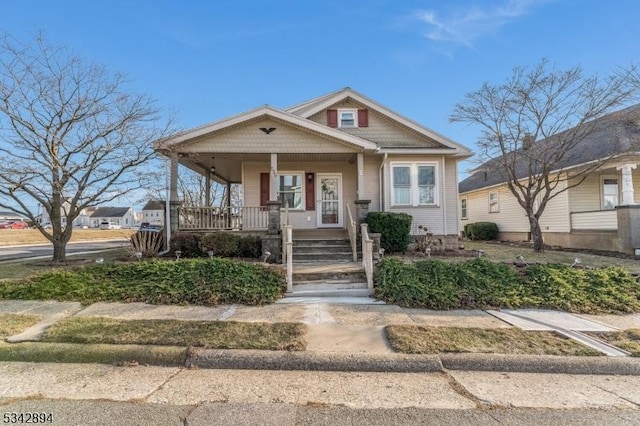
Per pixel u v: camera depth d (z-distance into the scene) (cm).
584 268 846
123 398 339
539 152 1276
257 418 302
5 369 408
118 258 1045
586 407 326
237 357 425
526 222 1733
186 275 745
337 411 316
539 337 491
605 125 1183
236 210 1264
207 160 1316
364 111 1408
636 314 623
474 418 304
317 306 653
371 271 769
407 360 419
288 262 768
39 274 769
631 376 404
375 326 538
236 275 748
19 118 877
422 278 749
